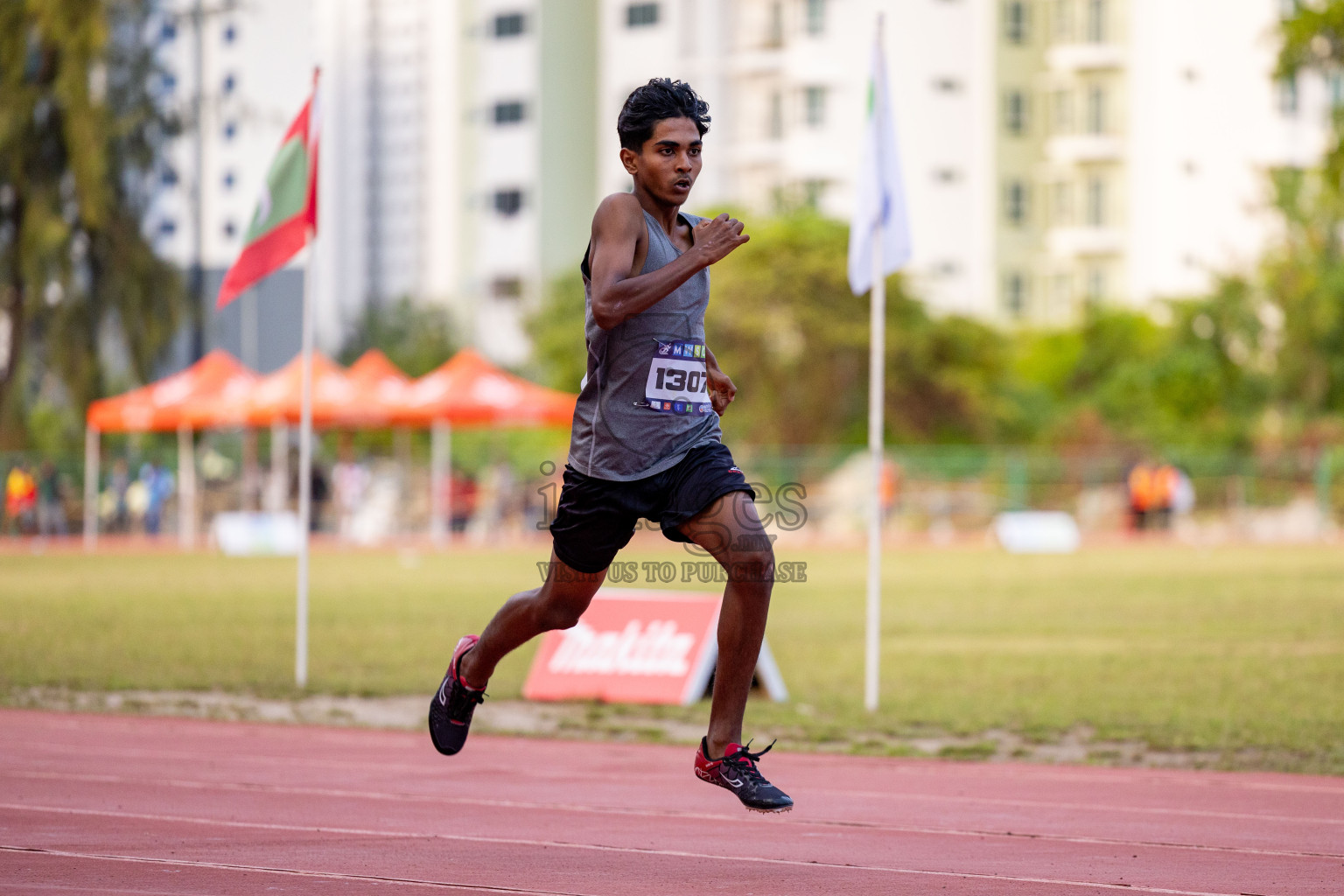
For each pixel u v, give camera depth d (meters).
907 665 27.05
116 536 80.75
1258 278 108.44
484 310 164.75
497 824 11.86
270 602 40.56
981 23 138.38
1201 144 136.25
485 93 164.38
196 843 10.83
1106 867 10.29
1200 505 87.81
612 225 9.51
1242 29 135.12
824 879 9.74
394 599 41.94
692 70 146.00
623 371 9.66
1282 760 16.36
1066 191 140.12
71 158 73.06
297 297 97.75
